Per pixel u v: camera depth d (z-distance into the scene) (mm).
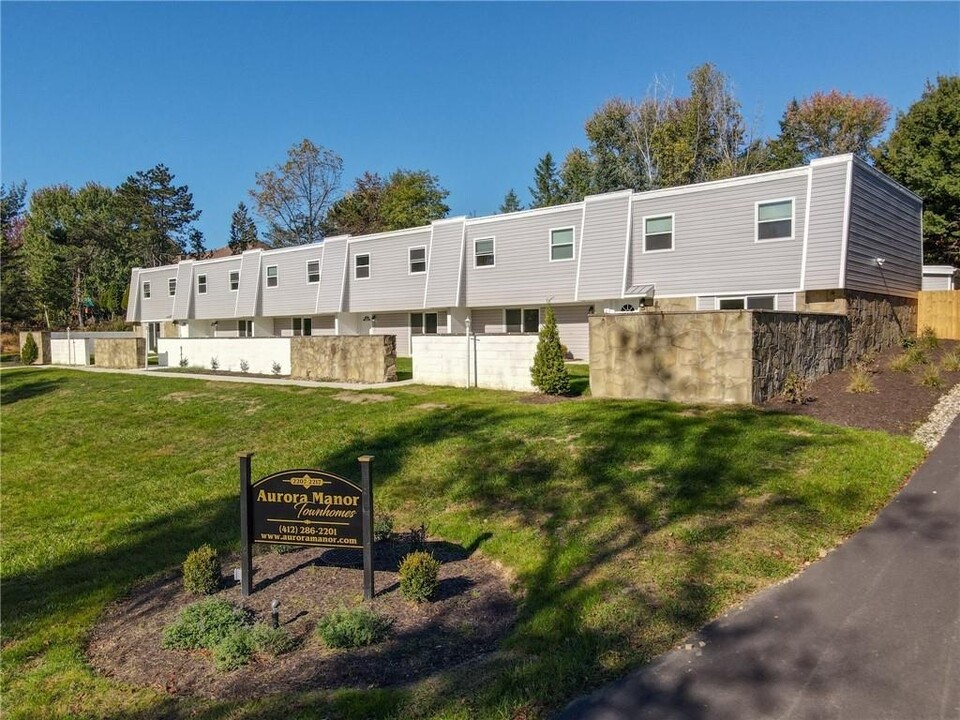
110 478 9461
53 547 7020
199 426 11984
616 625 4047
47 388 18672
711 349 9641
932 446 7602
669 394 10008
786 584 4488
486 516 6363
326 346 16188
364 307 26859
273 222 49156
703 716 3166
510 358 12633
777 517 5480
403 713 3320
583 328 21312
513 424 9203
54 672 4277
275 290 30453
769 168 37875
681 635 3910
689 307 18078
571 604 4367
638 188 39469
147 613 5145
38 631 5016
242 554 5164
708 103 38938
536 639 3998
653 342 10148
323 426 10617
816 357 11891
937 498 5949
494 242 22766
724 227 17359
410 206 47062
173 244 57094
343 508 4969
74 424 13430
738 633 3898
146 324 39562
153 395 15406
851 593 4328
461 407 10797
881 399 9812
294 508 5062
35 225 55188
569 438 8203
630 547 5168
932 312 19641
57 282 48938
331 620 4324
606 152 42375
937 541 5074
